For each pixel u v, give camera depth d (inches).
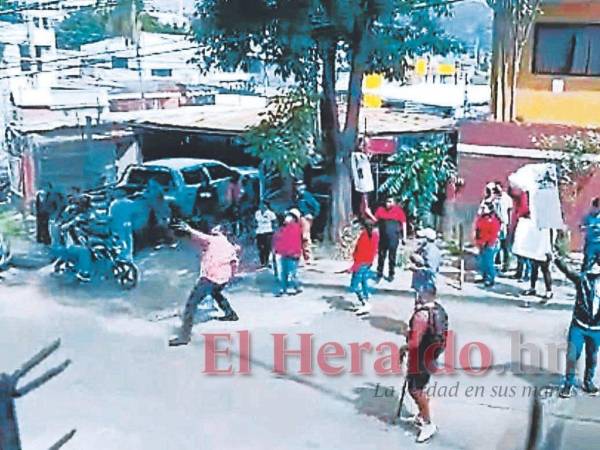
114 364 405.7
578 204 615.2
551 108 689.6
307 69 643.5
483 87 979.9
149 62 1063.0
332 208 667.4
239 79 1067.3
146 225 672.4
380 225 550.0
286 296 528.4
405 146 716.7
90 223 580.1
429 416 316.5
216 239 454.9
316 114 669.3
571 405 341.4
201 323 471.2
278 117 679.1
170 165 722.8
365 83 933.2
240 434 324.2
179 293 545.0
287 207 729.6
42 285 567.5
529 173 538.6
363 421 334.3
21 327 470.6
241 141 741.9
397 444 312.2
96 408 350.9
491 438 315.3
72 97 863.7
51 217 676.7
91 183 826.2
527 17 681.6
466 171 669.3
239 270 596.4
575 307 350.3
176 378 386.0
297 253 533.6
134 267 567.2
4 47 1002.1
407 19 645.3
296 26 610.2
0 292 550.3
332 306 504.7
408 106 897.5
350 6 606.5
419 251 466.9
